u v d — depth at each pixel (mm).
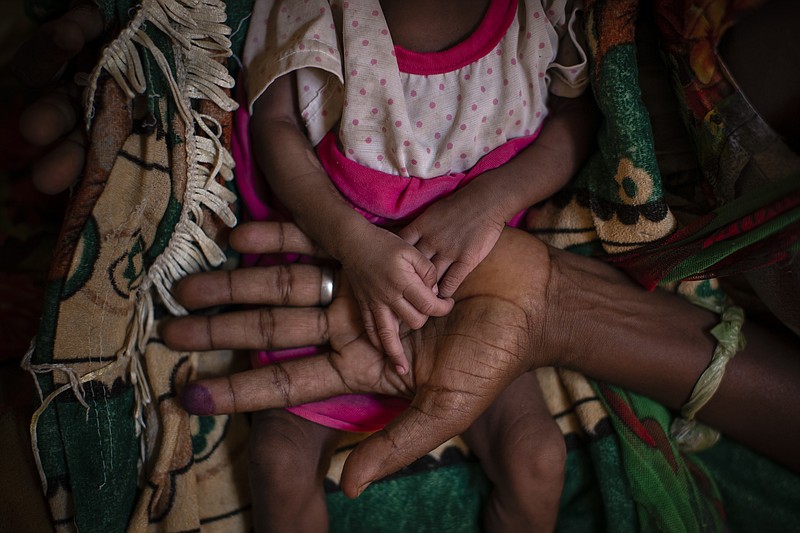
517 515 1141
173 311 1187
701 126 1093
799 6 1010
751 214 1009
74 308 1065
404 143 1136
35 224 1446
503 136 1175
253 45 1178
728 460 1268
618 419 1188
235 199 1176
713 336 1146
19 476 1113
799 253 1038
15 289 1393
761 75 1044
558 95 1216
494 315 1054
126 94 1053
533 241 1142
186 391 1078
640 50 1171
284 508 1107
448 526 1244
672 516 1141
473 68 1139
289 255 1190
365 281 1055
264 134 1155
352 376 1104
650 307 1154
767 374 1142
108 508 1109
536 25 1135
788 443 1179
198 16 1089
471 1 1142
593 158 1210
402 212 1154
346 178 1163
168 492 1158
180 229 1134
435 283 1059
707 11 1028
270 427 1120
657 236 1134
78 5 1121
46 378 1078
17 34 1471
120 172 1066
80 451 1094
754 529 1245
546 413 1162
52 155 1069
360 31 1115
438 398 1026
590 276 1149
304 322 1126
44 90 1438
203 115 1120
